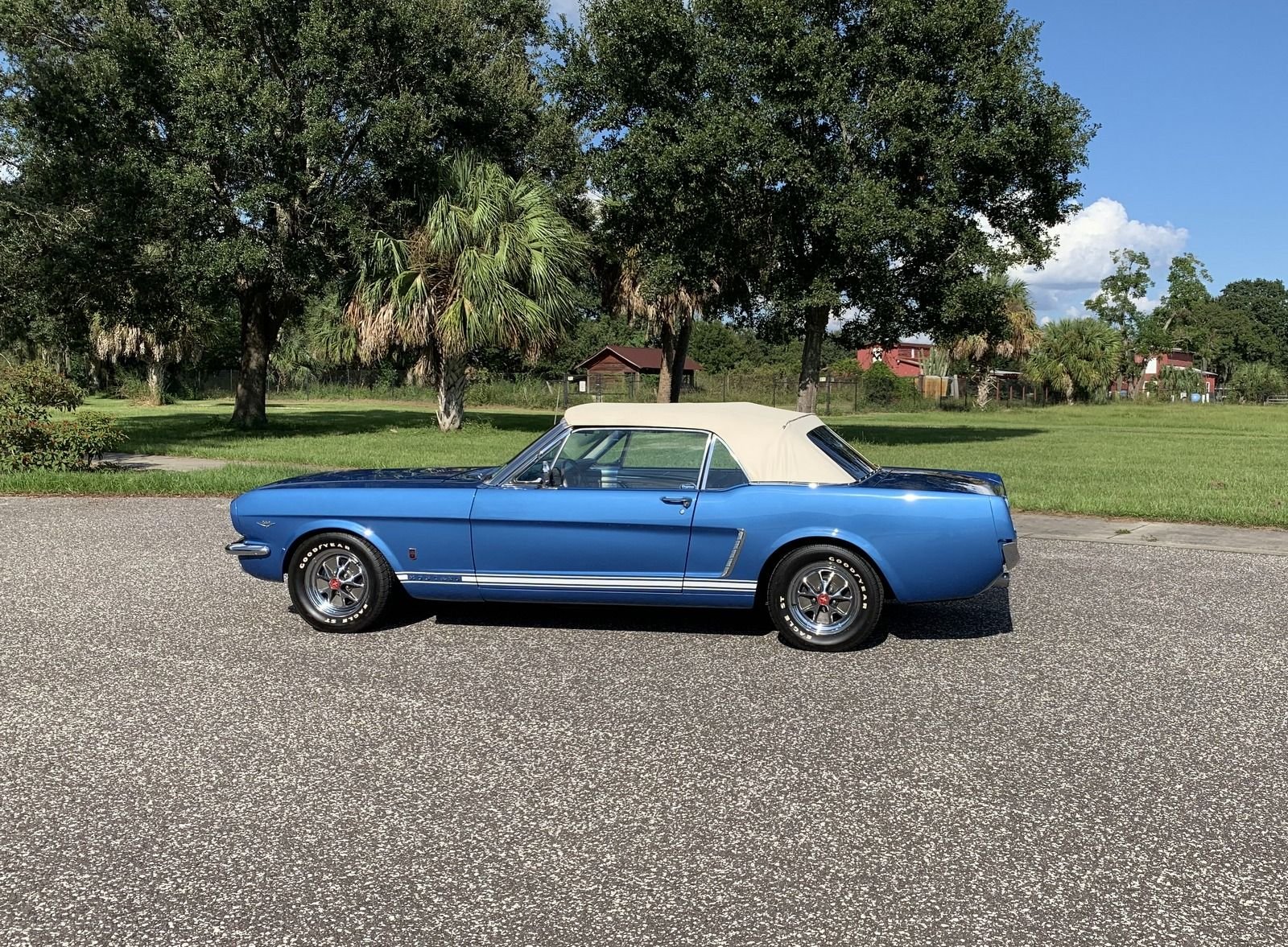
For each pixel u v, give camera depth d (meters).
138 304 23.33
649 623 6.26
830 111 21.39
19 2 21.12
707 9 22.75
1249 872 3.11
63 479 12.94
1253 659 5.45
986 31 22.12
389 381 59.16
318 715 4.54
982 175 22.20
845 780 3.81
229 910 2.90
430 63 23.23
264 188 21.20
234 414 26.38
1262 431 28.61
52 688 4.93
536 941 2.74
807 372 24.84
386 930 2.80
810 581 5.62
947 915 2.87
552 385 47.72
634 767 3.94
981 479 6.15
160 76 21.61
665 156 21.91
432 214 22.94
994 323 23.84
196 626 6.14
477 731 4.35
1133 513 10.78
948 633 6.02
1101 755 4.07
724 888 3.02
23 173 21.34
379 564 5.94
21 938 2.76
